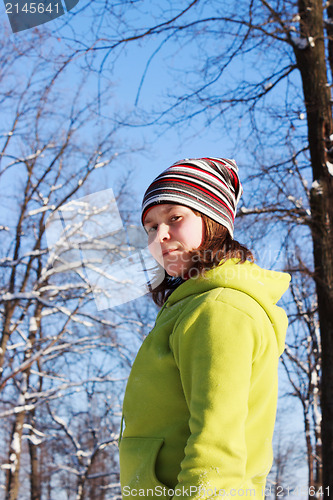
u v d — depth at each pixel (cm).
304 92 695
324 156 676
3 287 1456
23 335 1566
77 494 1647
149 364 155
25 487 2384
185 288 162
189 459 127
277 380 157
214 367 135
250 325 141
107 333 1511
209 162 180
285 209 741
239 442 129
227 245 172
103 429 1762
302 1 703
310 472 1447
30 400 1585
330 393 629
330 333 645
